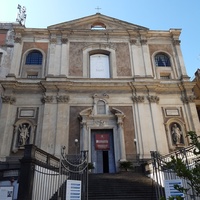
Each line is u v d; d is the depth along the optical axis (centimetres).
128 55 2214
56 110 1861
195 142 446
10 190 862
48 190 907
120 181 1176
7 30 2306
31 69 2091
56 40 2238
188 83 2017
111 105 1930
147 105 1941
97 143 1809
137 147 1752
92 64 2195
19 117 1823
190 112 1917
